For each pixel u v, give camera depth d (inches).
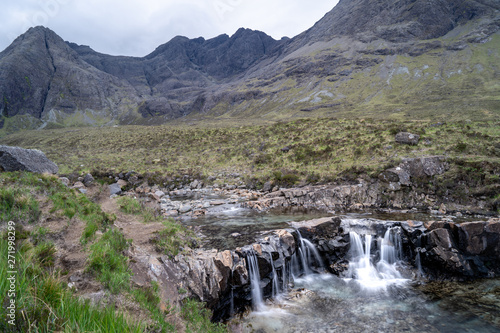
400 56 7052.2
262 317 429.1
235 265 459.8
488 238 581.3
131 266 313.9
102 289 235.1
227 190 1289.4
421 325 403.9
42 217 334.3
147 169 1604.3
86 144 2677.2
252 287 477.4
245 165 1560.0
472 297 482.9
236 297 456.8
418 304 462.6
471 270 554.9
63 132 4222.4
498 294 491.2
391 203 932.0
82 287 230.5
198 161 1769.2
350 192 987.3
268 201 989.2
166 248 414.6
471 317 422.0
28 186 409.7
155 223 553.9
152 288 296.8
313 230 626.8
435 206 882.8
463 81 4995.1
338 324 407.2
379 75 6545.3
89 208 433.4
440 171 957.8
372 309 448.5
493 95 3993.6
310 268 605.9
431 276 568.7
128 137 2832.2
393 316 427.5
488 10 7076.8
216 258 440.1
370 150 1240.2
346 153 1290.6
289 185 1170.0
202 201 1072.2
